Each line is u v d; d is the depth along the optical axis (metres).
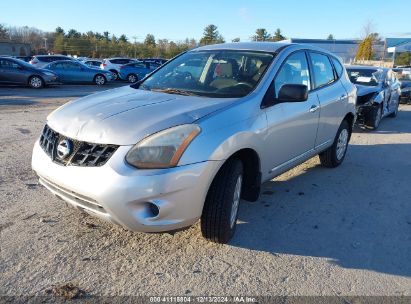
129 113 3.37
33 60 26.12
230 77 4.18
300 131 4.59
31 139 7.13
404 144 8.39
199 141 3.15
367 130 10.02
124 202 2.96
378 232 4.09
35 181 4.96
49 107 11.91
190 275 3.18
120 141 3.06
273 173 4.25
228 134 3.34
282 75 4.32
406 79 18.53
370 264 3.48
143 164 3.00
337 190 5.29
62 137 3.33
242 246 3.65
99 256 3.37
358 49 46.66
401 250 3.74
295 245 3.73
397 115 13.52
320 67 5.34
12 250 3.37
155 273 3.18
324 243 3.80
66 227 3.80
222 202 3.38
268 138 3.90
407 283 3.22
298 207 4.63
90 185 3.01
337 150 6.14
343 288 3.12
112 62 27.66
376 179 5.84
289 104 4.30
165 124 3.16
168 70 4.74
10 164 5.58
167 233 3.45
